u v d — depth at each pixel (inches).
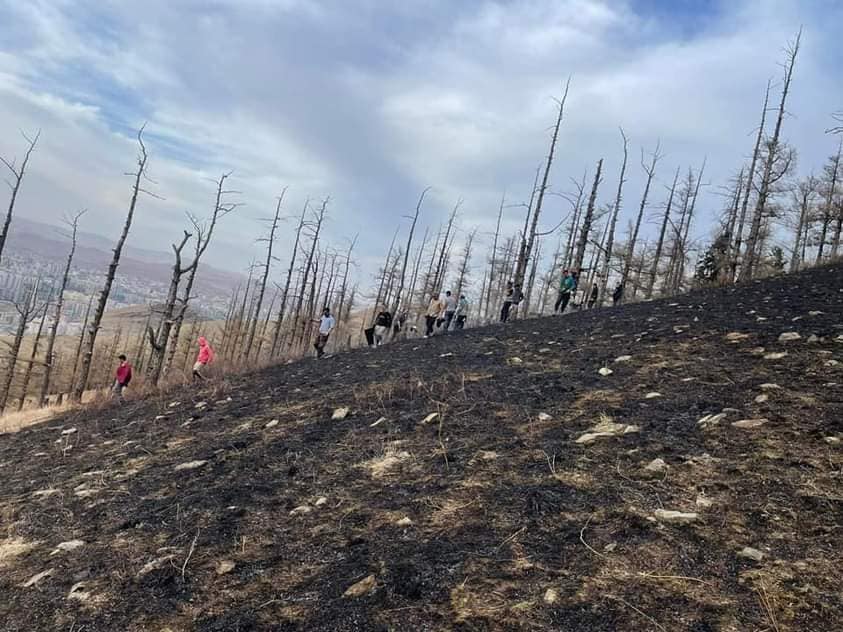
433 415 297.0
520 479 201.6
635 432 227.0
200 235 933.8
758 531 145.0
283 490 235.1
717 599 119.6
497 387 343.9
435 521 180.4
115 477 305.3
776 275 879.7
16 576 194.2
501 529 166.6
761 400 237.5
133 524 223.0
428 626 124.3
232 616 143.6
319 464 260.4
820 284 609.0
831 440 188.4
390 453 257.3
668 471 187.5
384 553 163.9
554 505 175.3
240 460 286.7
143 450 360.2
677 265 1380.4
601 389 301.3
